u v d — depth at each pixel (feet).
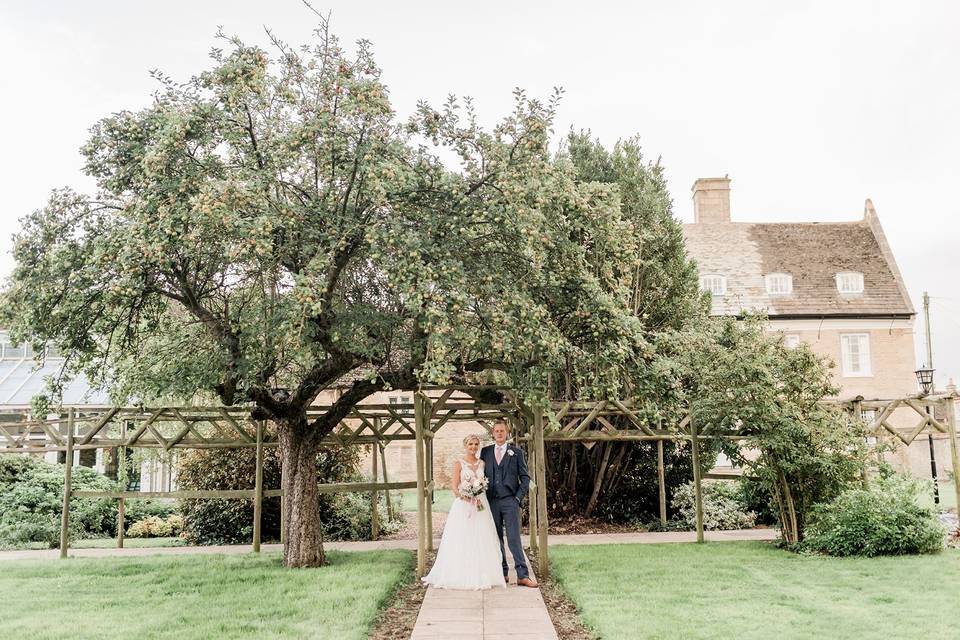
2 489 51.75
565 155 53.72
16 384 72.13
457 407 41.88
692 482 54.39
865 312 95.50
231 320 32.37
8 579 32.30
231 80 27.32
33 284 29.91
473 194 29.14
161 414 42.45
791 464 37.14
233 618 24.72
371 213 28.71
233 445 42.45
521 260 29.22
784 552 37.04
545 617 24.40
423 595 28.53
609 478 52.75
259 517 41.45
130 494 41.68
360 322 29.50
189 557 38.24
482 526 29.37
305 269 26.20
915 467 88.28
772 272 98.94
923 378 45.52
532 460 41.24
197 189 26.66
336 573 31.86
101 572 33.78
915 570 31.27
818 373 39.04
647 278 50.78
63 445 41.60
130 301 31.45
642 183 53.01
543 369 30.63
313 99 30.81
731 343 40.11
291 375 38.81
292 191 30.32
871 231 106.11
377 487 40.42
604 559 35.37
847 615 24.03
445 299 25.45
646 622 23.35
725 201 108.88
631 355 31.35
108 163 29.35
